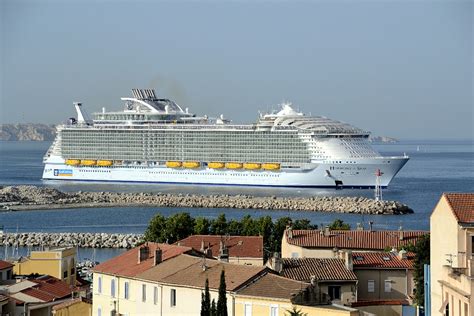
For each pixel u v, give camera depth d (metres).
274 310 149.88
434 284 150.62
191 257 180.50
